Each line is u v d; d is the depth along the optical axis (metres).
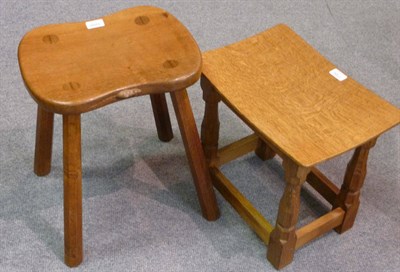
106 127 1.68
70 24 1.30
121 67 1.18
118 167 1.57
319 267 1.35
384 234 1.44
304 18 2.18
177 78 1.16
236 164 1.60
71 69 1.17
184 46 1.25
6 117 1.68
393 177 1.59
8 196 1.46
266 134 1.14
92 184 1.51
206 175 1.37
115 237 1.39
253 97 1.23
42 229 1.39
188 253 1.37
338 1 2.28
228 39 2.05
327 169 1.61
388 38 2.12
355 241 1.42
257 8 2.21
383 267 1.37
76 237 1.27
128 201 1.48
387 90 1.88
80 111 1.10
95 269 1.32
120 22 1.32
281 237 1.27
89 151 1.60
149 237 1.39
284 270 1.34
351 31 2.14
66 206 1.22
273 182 1.56
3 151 1.58
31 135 1.63
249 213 1.36
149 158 1.60
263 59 1.33
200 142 1.32
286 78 1.28
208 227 1.43
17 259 1.33
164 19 1.33
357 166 1.29
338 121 1.19
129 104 1.76
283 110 1.20
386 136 1.71
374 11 2.25
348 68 1.96
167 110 1.58
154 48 1.24
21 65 1.17
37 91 1.10
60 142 1.63
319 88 1.26
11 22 2.03
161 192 1.51
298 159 1.09
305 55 1.35
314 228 1.33
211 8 2.19
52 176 1.53
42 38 1.25
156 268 1.33
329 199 1.42
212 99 1.32
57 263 1.33
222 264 1.35
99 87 1.12
